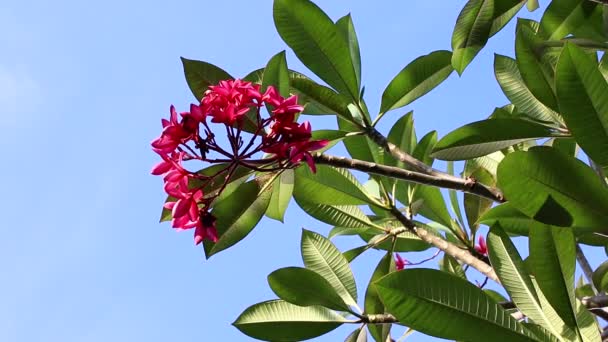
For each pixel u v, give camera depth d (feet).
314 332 8.45
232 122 7.68
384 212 9.14
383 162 9.41
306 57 8.57
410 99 8.93
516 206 7.41
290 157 7.72
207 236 7.77
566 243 7.50
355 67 8.86
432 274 7.40
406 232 9.56
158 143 7.68
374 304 8.66
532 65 8.13
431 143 9.54
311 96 8.65
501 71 8.73
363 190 9.00
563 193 7.38
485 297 7.41
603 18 8.69
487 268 8.39
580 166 7.35
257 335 8.44
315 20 8.50
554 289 7.50
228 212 8.08
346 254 9.33
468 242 9.42
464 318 7.38
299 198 9.06
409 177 8.06
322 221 9.25
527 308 7.66
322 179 8.97
